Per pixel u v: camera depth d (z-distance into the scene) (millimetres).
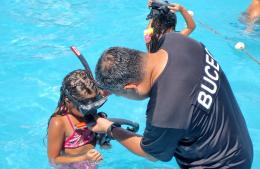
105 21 9781
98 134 5117
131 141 3830
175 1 10750
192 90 3361
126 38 9156
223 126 3572
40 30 9383
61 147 5004
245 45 8953
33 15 9953
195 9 10383
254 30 9469
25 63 8312
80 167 4992
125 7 10398
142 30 9445
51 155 4988
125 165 6133
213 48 8867
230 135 3623
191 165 3736
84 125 4984
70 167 4992
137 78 3260
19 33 9266
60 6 10367
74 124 4945
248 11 9805
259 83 7910
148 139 3465
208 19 9938
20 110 7160
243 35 9297
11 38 9086
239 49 8680
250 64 8391
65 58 8461
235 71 8219
